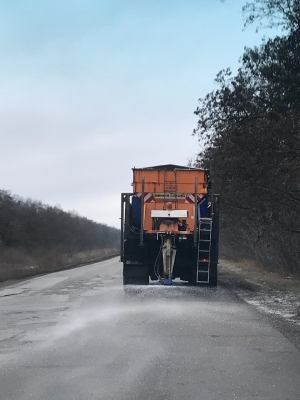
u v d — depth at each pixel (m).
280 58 18.83
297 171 20.55
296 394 6.11
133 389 6.34
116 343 8.86
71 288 19.55
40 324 10.99
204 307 12.97
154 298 14.81
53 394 6.19
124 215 17.67
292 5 18.36
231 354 8.03
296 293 16.86
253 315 11.78
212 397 6.02
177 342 8.89
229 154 21.84
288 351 8.21
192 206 17.75
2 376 6.96
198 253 17.14
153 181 17.94
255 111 20.83
